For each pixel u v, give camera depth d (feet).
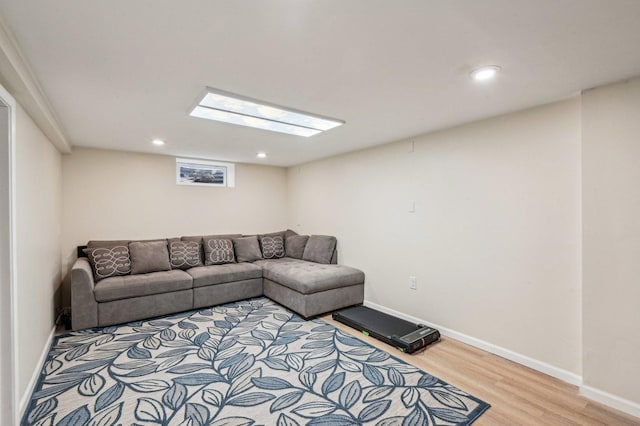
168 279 11.87
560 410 6.37
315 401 6.59
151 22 4.41
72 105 7.80
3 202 5.68
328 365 8.14
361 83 6.61
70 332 10.15
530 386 7.23
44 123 7.98
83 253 12.62
